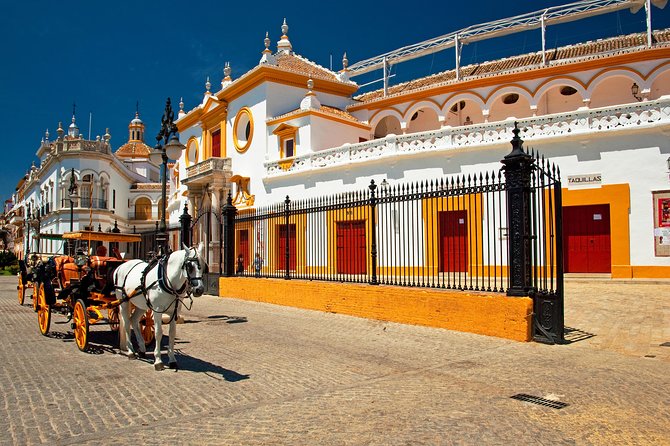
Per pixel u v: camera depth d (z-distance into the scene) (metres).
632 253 18.41
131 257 22.55
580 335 10.15
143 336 9.90
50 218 54.19
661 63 23.14
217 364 8.37
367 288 12.76
